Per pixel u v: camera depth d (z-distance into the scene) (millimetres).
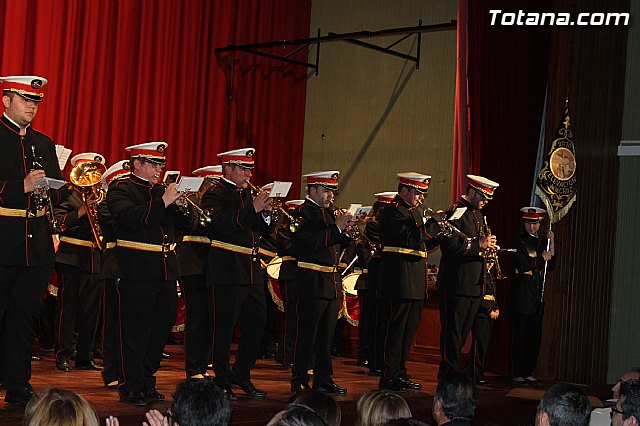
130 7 10359
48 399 2512
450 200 11086
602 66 9273
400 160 11602
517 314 8141
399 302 6777
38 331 8633
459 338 7129
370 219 8422
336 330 9984
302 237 6254
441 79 11305
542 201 8867
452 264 7125
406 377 6926
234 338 11180
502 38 9250
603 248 9234
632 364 9430
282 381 6984
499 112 9219
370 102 11953
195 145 11195
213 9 11352
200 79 11219
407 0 11664
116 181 5453
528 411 6969
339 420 3137
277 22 12133
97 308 6895
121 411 4855
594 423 4398
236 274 5773
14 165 4750
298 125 12477
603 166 9266
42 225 4801
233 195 5953
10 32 9086
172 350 9047
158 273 5359
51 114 9469
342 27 12266
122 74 10273
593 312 9156
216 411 2648
